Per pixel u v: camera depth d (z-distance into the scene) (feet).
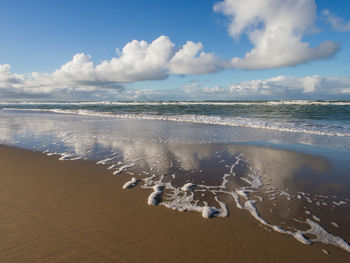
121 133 32.81
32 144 24.97
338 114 64.80
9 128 38.17
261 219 9.75
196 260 7.30
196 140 27.61
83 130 35.70
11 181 14.03
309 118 54.29
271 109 90.74
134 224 9.26
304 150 22.47
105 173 15.61
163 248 7.83
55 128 38.17
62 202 11.20
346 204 11.14
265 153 21.35
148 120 52.70
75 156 20.07
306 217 9.94
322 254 7.59
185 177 14.98
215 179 14.65
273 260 7.34
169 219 9.66
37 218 9.67
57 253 7.52
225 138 28.99
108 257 7.37
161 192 12.54
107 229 8.89
